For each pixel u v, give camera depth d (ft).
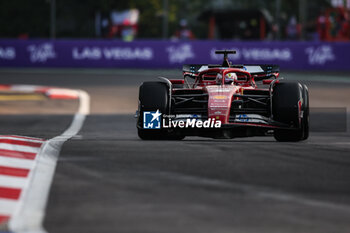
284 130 97.09
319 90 247.50
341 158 80.84
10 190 62.54
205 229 49.83
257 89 98.84
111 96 225.15
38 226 51.21
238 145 92.53
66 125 139.03
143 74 337.11
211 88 97.35
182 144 93.56
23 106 194.59
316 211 55.11
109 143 94.38
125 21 578.66
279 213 54.44
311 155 83.05
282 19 494.18
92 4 589.73
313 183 65.82
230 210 55.36
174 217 53.21
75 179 67.82
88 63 382.83
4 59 388.78
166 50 373.40
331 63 352.49
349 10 481.46
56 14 599.16
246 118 93.45
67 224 51.57
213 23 485.97
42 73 349.82
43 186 64.64
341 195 60.85
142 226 50.75
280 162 77.46
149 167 74.13
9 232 49.70
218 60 363.76
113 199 59.31
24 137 99.55
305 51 354.33
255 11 478.18
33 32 599.57
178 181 66.54
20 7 596.70
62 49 384.06
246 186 64.28
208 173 70.59
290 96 94.84
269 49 357.41
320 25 485.56
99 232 49.37
